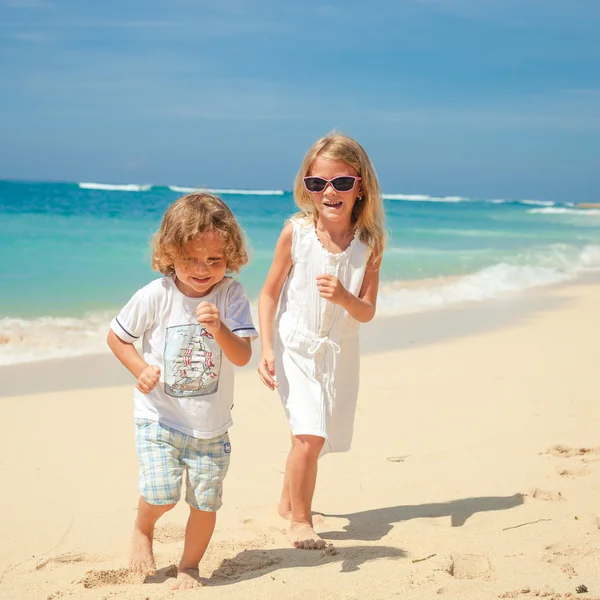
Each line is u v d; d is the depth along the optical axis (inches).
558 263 730.2
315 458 138.9
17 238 714.8
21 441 199.0
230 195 2822.3
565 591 111.0
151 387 113.8
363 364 297.4
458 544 133.6
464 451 189.6
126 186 3257.9
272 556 128.3
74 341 336.2
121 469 179.5
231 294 122.3
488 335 366.6
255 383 267.3
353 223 150.8
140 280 502.3
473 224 1408.7
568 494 159.2
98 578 120.0
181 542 138.5
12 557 131.6
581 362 302.2
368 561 125.1
